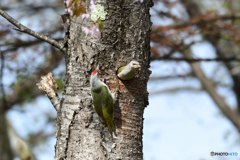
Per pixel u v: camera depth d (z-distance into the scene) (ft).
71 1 31.32
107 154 32.14
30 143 90.17
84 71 34.01
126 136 33.27
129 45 35.01
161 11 64.95
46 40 35.50
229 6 73.36
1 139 81.66
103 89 32.94
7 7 76.54
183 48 65.21
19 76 63.36
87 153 32.04
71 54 34.71
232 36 65.46
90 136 32.50
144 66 35.60
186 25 63.93
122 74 33.35
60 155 32.45
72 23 35.47
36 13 75.72
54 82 36.58
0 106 71.77
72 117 33.01
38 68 62.75
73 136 32.63
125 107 34.06
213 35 65.51
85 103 33.37
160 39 63.77
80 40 34.73
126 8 35.42
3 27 59.57
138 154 33.55
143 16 36.09
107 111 32.71
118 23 34.96
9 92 70.79
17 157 84.43
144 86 35.53
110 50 34.53
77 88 33.73
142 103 35.14
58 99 35.68
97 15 34.73
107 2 35.14
